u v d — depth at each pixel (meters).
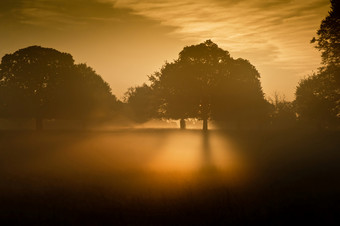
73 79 86.19
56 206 17.92
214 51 89.44
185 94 86.88
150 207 17.72
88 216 16.28
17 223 15.36
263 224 15.20
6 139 65.69
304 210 16.81
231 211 16.88
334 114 82.75
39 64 83.12
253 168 32.41
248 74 92.06
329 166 32.78
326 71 62.50
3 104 81.06
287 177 26.30
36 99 81.69
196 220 15.76
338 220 15.46
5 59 83.38
